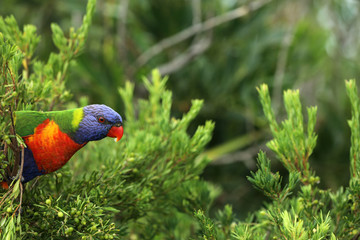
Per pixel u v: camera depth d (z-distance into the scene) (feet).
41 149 11.98
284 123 13.46
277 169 34.27
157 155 14.15
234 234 12.26
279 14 41.32
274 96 32.58
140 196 12.92
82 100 16.83
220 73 36.17
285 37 34.40
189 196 14.60
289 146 12.84
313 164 35.81
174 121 15.20
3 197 10.13
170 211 15.69
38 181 13.15
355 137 12.80
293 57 35.40
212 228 11.09
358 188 11.55
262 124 34.45
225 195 37.19
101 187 12.62
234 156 35.50
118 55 35.65
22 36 14.15
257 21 35.73
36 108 13.24
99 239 10.48
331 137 35.42
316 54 35.32
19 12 36.88
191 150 14.03
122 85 30.89
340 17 44.11
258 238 11.32
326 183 35.29
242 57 35.88
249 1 35.45
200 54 35.76
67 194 12.29
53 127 12.12
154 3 36.52
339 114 36.32
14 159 11.13
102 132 13.01
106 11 35.32
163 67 35.45
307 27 35.99
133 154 13.41
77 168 15.64
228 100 36.35
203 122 36.73
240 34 36.04
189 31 34.09
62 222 10.62
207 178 38.17
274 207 12.18
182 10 37.04
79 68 29.01
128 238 15.72
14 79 10.96
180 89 36.35
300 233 10.16
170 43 34.63
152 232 15.07
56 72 14.42
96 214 10.57
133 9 36.76
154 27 37.63
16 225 10.66
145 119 16.67
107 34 35.42
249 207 36.78
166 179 14.23
